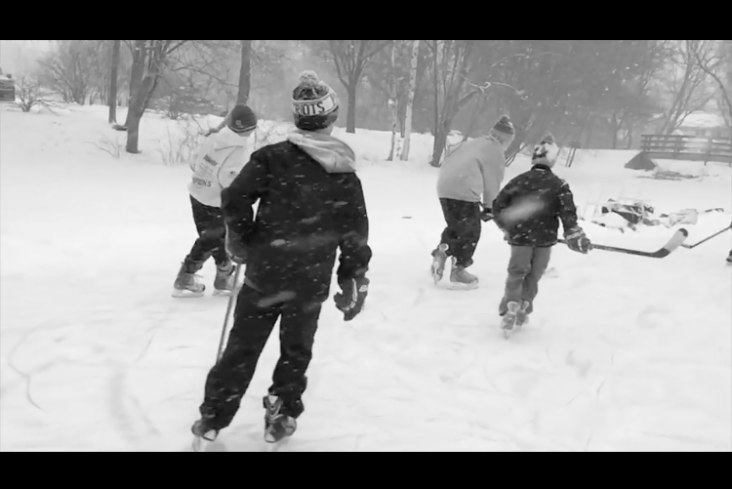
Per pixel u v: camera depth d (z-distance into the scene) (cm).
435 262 671
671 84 5475
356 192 307
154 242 850
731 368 452
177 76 2328
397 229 1052
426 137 3181
